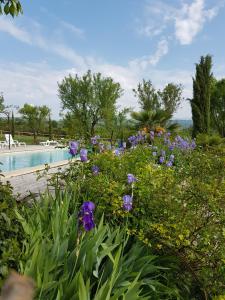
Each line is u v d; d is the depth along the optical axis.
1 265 3.00
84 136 8.16
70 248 3.86
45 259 3.39
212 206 4.66
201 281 4.33
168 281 4.29
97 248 3.68
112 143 9.64
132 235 4.76
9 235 3.59
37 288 2.94
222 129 47.69
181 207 4.83
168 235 4.54
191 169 7.27
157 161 10.50
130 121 25.25
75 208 4.66
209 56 30.81
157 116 24.83
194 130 30.59
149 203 4.96
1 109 36.53
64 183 6.27
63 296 3.08
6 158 26.31
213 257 4.34
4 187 4.28
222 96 47.06
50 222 4.31
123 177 6.04
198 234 4.70
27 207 4.91
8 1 5.51
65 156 29.50
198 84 30.70
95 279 3.65
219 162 7.66
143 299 3.44
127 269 3.87
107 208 4.98
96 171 5.69
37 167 12.13
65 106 40.12
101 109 37.62
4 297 0.40
